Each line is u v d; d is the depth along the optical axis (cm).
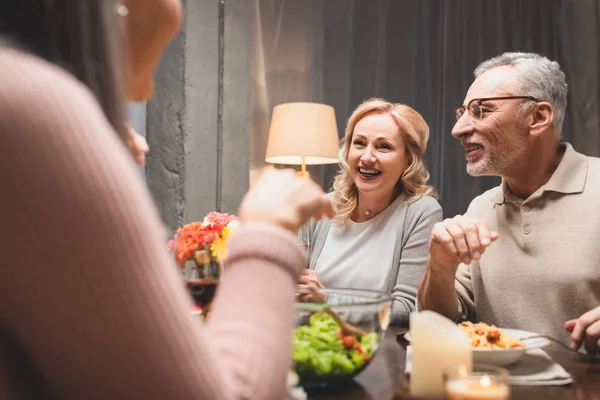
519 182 184
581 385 100
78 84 44
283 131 333
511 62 184
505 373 80
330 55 385
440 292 158
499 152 180
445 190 404
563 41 417
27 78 40
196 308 105
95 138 42
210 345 47
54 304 40
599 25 412
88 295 40
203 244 101
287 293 54
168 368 42
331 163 368
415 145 245
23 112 39
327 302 109
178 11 61
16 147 38
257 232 56
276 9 373
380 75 395
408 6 400
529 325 174
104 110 47
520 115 177
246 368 48
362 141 244
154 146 343
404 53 399
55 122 40
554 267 171
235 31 355
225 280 54
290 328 53
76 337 40
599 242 167
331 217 67
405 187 248
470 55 410
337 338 94
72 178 40
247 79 361
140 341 41
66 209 39
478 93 183
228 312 52
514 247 180
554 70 181
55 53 44
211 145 348
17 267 39
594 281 167
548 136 179
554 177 176
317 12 382
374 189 241
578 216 171
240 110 358
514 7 416
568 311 170
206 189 347
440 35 405
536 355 117
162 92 341
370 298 106
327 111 338
